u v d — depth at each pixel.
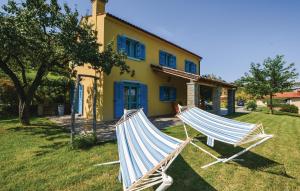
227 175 4.94
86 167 5.11
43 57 9.48
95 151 6.23
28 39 8.41
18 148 6.46
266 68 23.62
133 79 13.96
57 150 6.28
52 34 9.34
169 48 17.97
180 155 6.23
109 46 10.30
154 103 15.79
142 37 14.83
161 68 14.94
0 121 10.84
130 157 3.58
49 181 4.35
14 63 11.36
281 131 11.01
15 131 8.66
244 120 15.26
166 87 17.14
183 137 8.45
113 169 5.01
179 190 4.19
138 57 14.33
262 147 7.43
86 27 9.84
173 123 11.69
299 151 7.05
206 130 6.22
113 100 12.52
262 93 23.62
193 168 5.31
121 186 4.21
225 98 37.72
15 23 8.19
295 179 4.81
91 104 12.71
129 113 6.31
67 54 9.23
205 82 14.04
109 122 11.26
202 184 4.46
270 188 4.36
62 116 13.60
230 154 6.56
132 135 4.74
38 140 7.35
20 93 9.98
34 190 4.00
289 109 30.88
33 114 14.32
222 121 6.86
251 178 4.81
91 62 9.48
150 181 2.62
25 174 4.66
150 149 3.69
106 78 12.10
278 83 23.03
